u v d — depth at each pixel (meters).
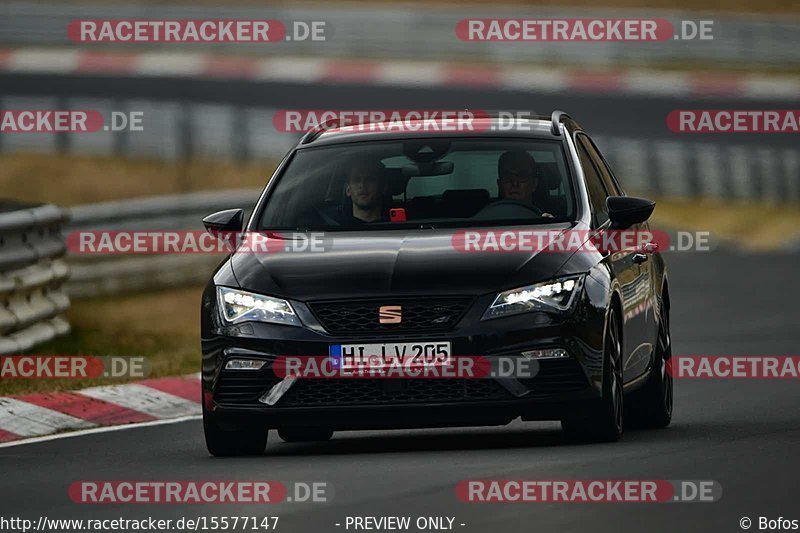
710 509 22.86
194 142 110.56
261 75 134.50
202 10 142.00
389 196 32.94
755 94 138.38
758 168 115.69
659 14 145.25
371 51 142.75
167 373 45.16
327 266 30.78
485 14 143.25
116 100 110.44
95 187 101.94
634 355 33.38
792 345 53.97
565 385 29.94
